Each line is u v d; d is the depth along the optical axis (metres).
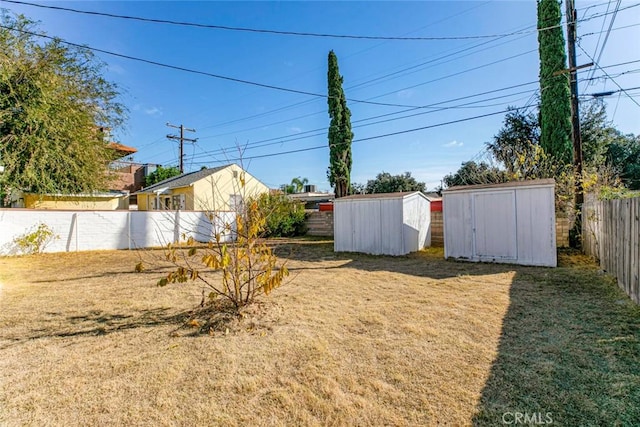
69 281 6.16
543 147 10.70
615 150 17.48
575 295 4.58
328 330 3.43
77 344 3.13
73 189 11.20
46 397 2.24
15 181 9.59
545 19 10.54
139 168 26.47
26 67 9.45
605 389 2.22
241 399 2.21
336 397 2.20
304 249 11.12
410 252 9.84
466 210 7.91
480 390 2.25
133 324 3.68
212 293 3.93
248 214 4.30
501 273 6.29
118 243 11.59
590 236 7.72
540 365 2.58
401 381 2.39
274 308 4.12
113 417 2.02
